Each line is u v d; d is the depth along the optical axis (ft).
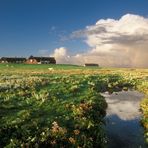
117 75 235.20
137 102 116.37
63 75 213.05
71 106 83.92
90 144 59.88
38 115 73.61
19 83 130.31
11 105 82.84
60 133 61.05
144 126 77.20
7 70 295.89
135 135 70.69
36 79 155.53
